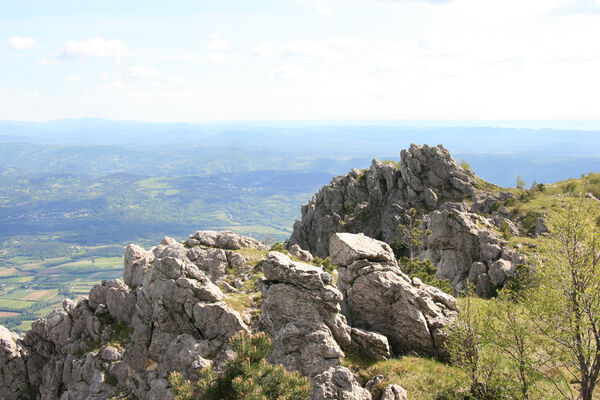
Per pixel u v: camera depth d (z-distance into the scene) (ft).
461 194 452.76
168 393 115.34
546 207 385.29
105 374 141.69
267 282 117.50
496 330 82.64
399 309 109.19
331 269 200.44
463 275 258.57
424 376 94.22
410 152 487.20
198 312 125.49
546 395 76.95
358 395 81.20
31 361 170.40
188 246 213.87
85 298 177.58
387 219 457.68
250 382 59.26
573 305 73.46
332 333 106.01
